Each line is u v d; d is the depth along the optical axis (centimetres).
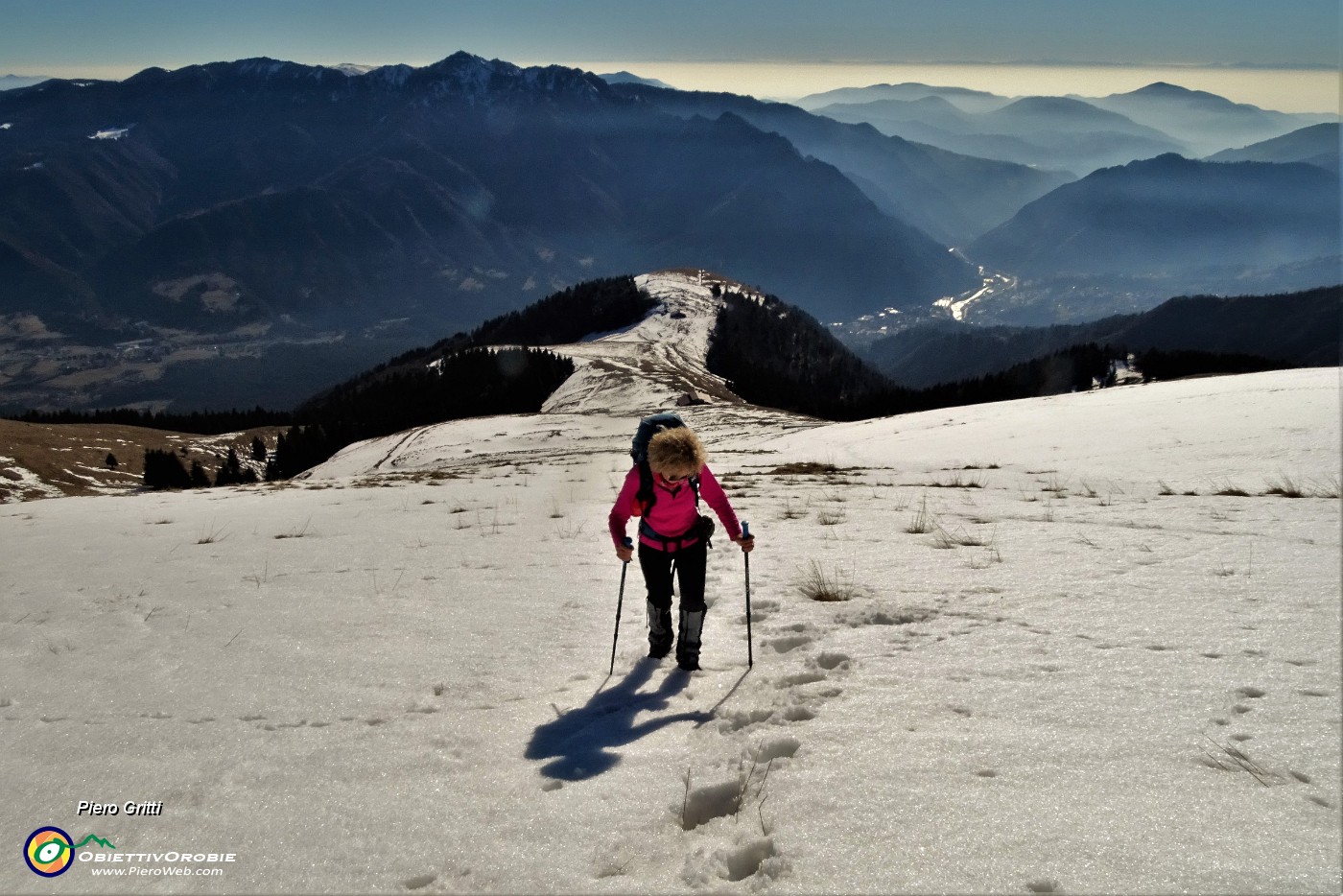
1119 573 762
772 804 381
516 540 1144
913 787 382
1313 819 327
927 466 2258
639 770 426
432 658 625
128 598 897
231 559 1104
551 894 327
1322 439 1841
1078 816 345
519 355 15175
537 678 577
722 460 3145
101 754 487
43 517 1838
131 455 12631
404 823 387
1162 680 481
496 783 423
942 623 631
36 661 679
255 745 486
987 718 450
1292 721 412
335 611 777
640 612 729
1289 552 819
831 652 574
